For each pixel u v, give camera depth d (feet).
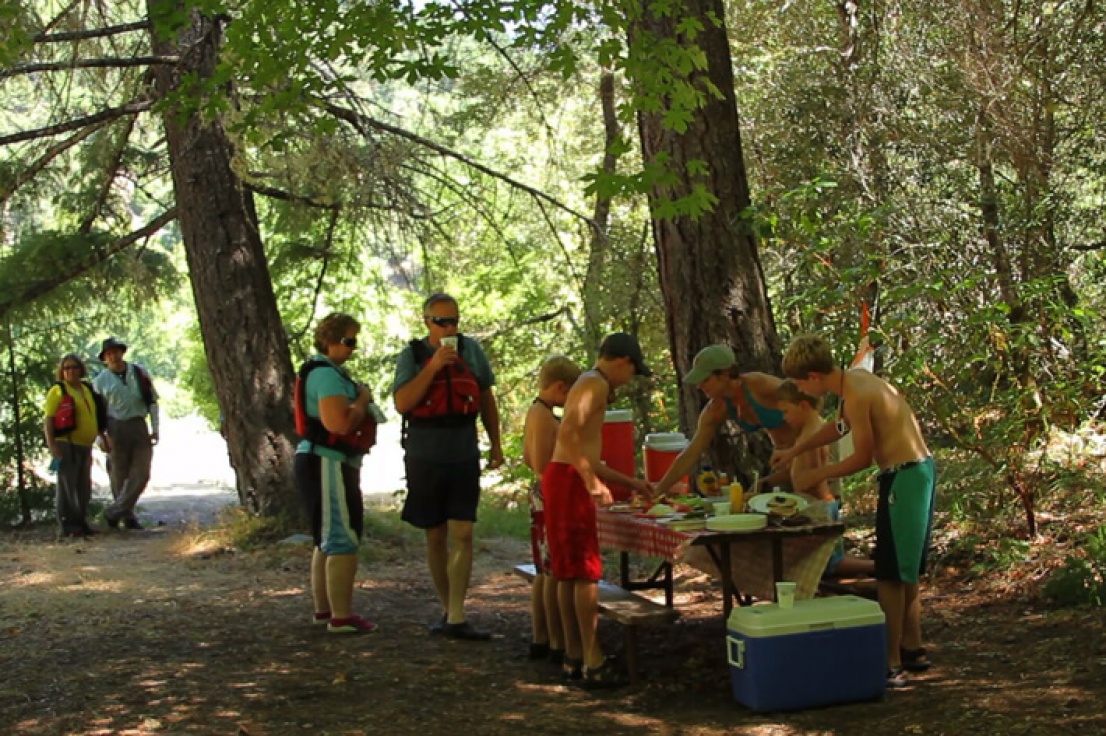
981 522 25.68
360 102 34.24
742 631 17.67
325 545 23.26
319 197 36.35
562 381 20.56
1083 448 26.32
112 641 23.11
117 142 38.68
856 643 17.58
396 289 58.90
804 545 19.11
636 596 20.66
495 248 53.52
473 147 51.85
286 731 17.37
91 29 29.55
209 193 35.53
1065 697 16.85
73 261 40.24
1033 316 26.89
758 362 26.66
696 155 26.50
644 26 26.45
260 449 35.17
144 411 40.06
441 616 25.17
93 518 42.86
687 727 17.11
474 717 17.90
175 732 17.43
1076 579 21.33
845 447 21.13
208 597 27.22
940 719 16.55
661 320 44.62
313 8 22.74
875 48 35.94
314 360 23.04
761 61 42.73
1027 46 31.63
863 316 20.90
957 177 32.04
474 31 23.06
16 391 42.86
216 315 35.50
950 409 25.25
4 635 23.76
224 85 28.78
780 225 29.14
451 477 22.95
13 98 34.30
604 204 45.57
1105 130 31.48
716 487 22.00
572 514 19.33
